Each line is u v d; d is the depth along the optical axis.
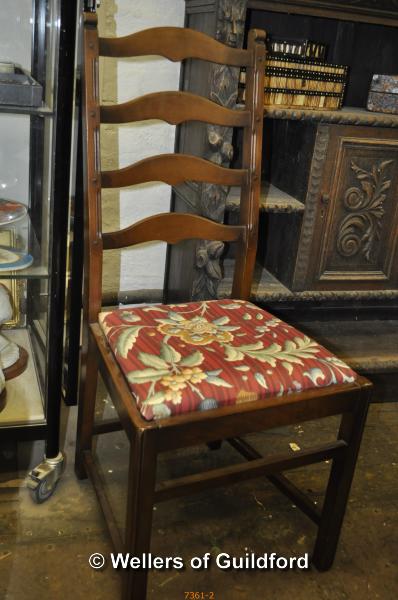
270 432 1.80
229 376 1.11
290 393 1.13
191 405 1.05
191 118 1.33
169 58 1.30
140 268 2.06
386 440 1.80
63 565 1.27
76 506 1.43
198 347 1.19
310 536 1.42
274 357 1.18
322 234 1.74
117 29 1.75
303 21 1.84
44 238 1.31
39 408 1.43
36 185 1.38
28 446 1.59
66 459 1.57
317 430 1.83
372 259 1.83
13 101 1.15
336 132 1.63
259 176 1.41
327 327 2.05
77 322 1.65
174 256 1.92
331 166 1.67
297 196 1.75
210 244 1.57
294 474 1.62
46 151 1.26
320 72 1.65
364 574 1.34
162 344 1.18
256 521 1.45
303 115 1.58
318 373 1.16
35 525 1.36
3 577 1.22
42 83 1.29
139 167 1.30
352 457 1.23
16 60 1.39
